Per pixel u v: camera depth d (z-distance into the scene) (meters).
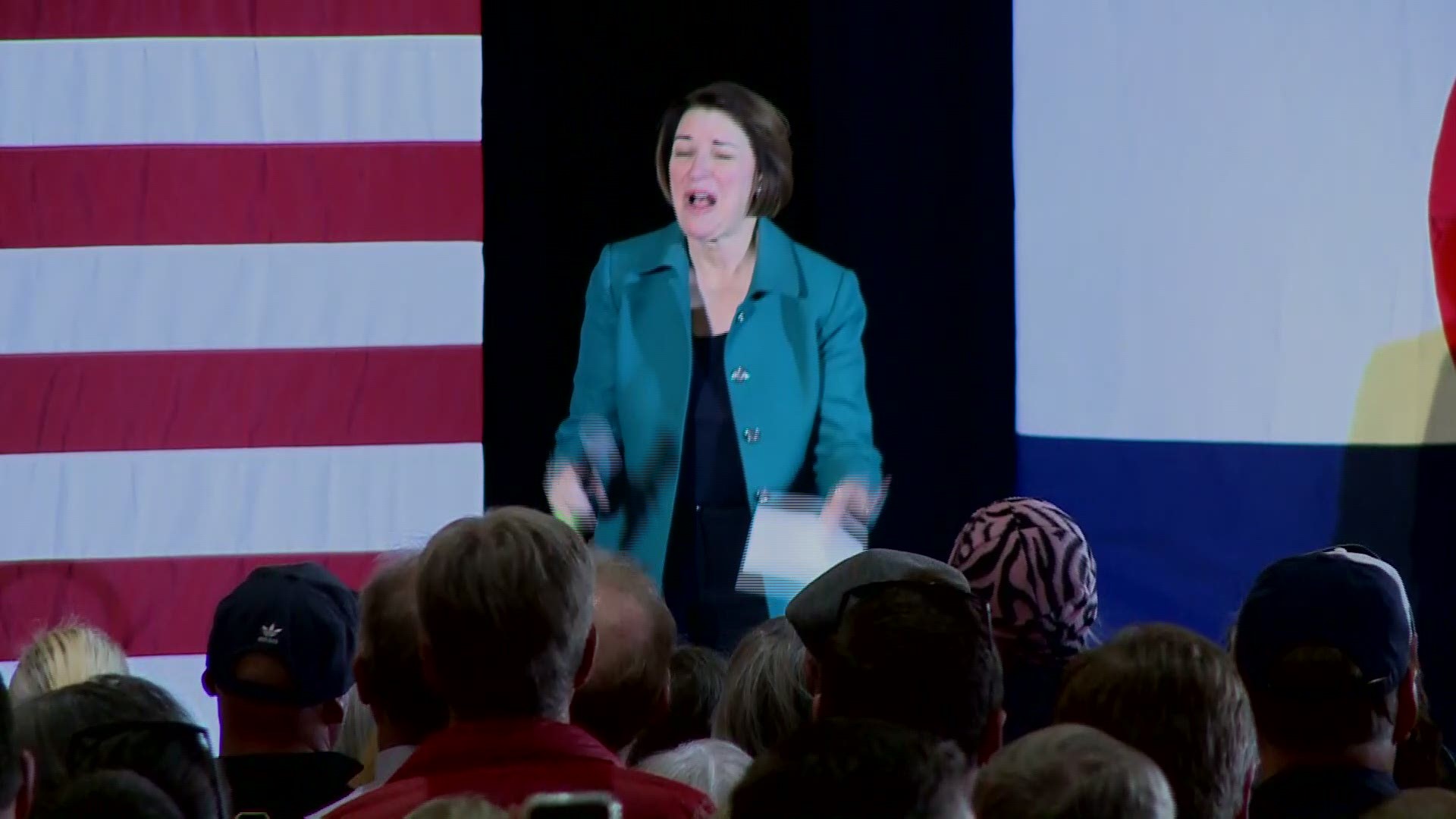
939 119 17.34
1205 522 17.30
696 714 9.62
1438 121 17.16
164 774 5.91
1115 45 17.27
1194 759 6.25
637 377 17.30
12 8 17.11
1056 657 9.20
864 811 4.63
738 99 17.25
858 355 17.36
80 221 17.11
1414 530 17.17
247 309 17.19
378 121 17.23
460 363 17.25
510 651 6.36
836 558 17.31
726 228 17.30
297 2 17.22
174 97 17.19
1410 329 17.20
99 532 17.08
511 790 6.25
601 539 17.30
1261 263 17.27
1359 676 7.02
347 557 17.17
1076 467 17.38
